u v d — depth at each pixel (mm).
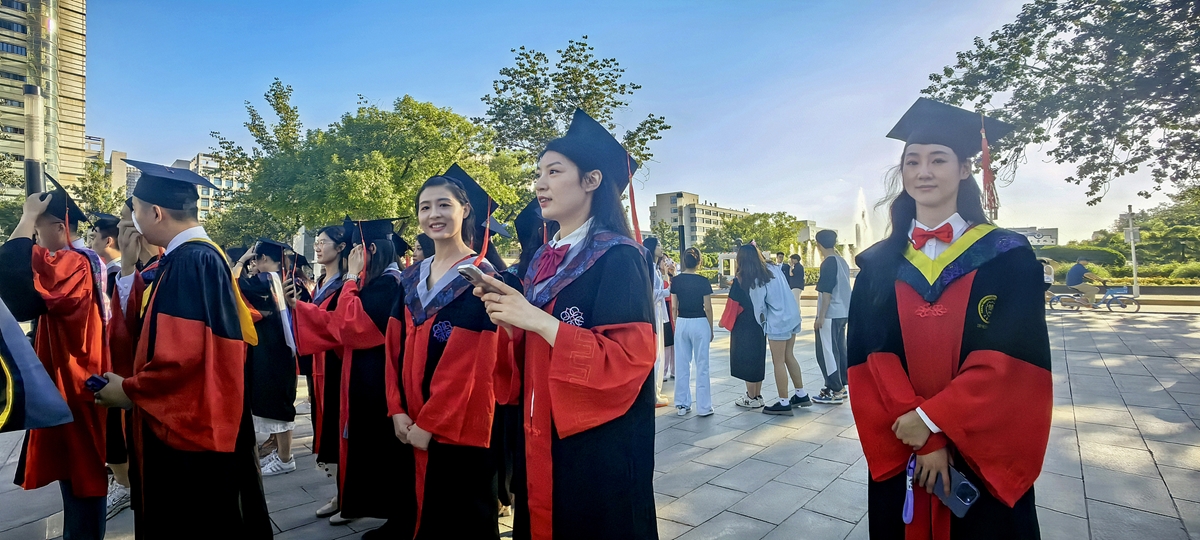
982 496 1633
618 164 1984
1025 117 8680
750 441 4766
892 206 2012
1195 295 20625
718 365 8492
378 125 19516
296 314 3285
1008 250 1682
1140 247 34094
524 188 23234
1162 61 7652
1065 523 3135
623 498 1750
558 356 1648
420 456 2609
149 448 2303
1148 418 5105
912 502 1707
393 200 18297
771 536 3102
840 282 6129
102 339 3008
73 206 3113
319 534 3271
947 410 1575
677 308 5691
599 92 19000
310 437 5336
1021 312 1616
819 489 3730
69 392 2771
